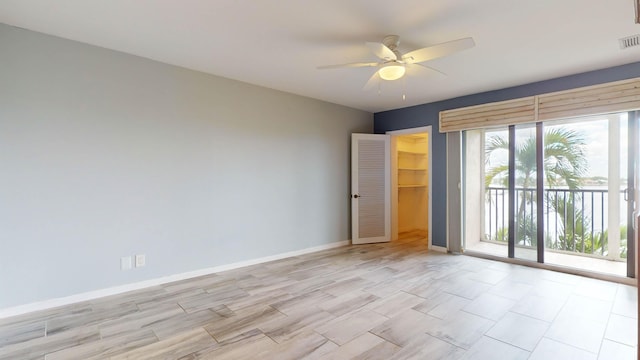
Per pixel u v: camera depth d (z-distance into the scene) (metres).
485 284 3.34
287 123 4.53
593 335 2.28
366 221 5.38
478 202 4.72
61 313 2.67
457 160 4.67
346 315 2.63
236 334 2.32
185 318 2.58
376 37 2.74
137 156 3.24
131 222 3.21
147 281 3.30
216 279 3.54
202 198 3.70
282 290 3.20
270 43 2.90
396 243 5.41
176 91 3.50
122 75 3.14
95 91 2.99
